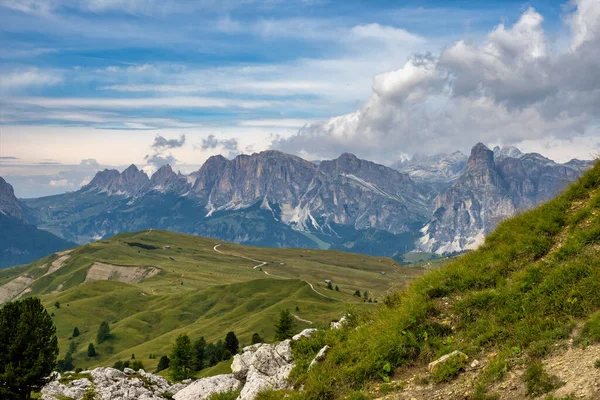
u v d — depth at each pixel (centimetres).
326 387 1794
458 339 1759
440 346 1756
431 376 1647
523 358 1524
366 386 1739
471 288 1983
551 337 1549
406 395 1608
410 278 2300
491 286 1947
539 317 1655
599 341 1438
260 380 2158
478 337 1703
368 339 1956
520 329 1645
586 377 1326
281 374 2228
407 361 1764
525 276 1839
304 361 2159
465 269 2078
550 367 1434
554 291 1706
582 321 1556
